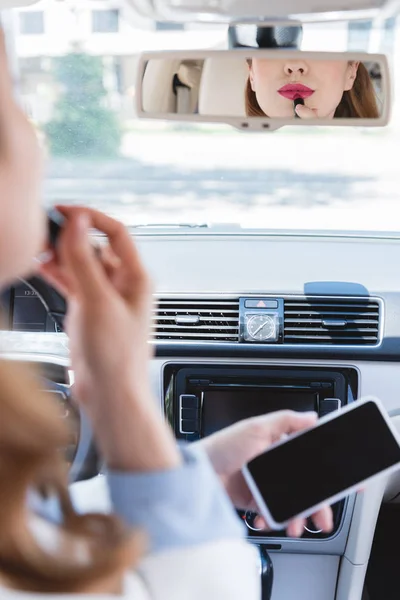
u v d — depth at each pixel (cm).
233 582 53
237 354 280
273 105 251
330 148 534
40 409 42
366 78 252
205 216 316
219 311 280
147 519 53
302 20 250
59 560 42
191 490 54
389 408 282
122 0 240
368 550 283
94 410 55
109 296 54
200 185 513
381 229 304
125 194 474
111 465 55
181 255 286
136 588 47
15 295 253
